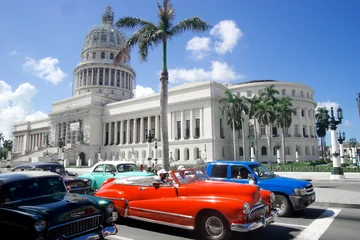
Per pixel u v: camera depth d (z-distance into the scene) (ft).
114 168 47.57
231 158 204.33
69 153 229.86
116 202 30.17
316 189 54.70
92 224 20.47
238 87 212.84
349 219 31.68
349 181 75.15
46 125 330.54
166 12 69.15
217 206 22.57
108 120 256.73
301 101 210.59
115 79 298.76
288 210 32.76
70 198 21.21
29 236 17.37
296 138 200.64
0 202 19.62
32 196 21.15
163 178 28.73
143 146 226.38
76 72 312.09
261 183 33.83
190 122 202.49
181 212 24.85
